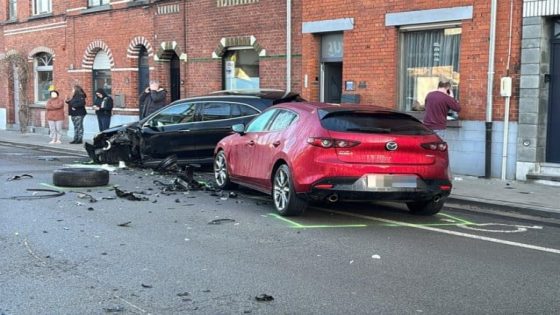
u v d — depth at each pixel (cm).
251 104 1223
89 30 2272
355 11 1387
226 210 882
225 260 614
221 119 1241
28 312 466
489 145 1175
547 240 719
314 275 566
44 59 2592
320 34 1499
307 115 825
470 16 1184
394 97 1331
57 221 788
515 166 1150
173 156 1280
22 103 2569
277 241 696
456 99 1251
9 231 727
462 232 758
